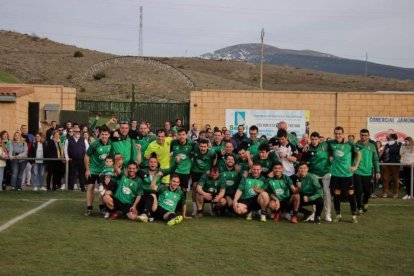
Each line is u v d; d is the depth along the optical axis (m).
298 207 11.77
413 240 9.69
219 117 24.98
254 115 25.02
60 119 23.53
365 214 13.21
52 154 17.42
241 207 11.88
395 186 17.50
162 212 11.30
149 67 65.25
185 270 7.20
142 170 11.51
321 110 25.14
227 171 12.23
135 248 8.49
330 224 11.53
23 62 68.50
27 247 8.37
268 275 7.05
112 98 50.94
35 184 17.61
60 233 9.60
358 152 11.99
